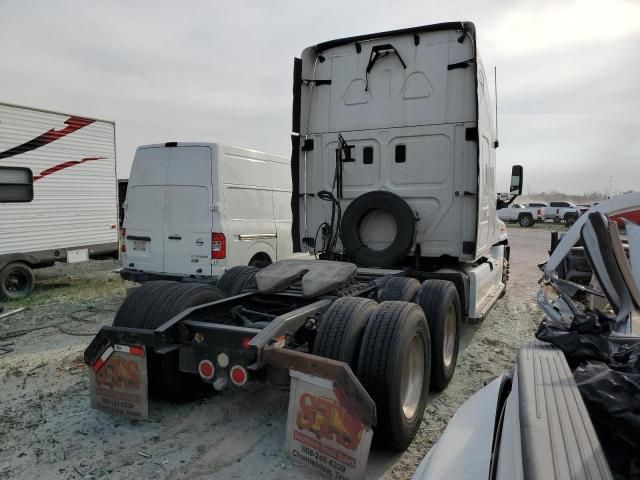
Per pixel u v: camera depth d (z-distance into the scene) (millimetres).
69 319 7148
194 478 2953
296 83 6055
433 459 1895
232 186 7395
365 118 5941
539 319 7285
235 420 3764
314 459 2863
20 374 4750
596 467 1183
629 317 2633
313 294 4062
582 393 1783
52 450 3277
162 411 3916
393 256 5562
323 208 6207
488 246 6711
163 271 7441
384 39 5820
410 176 5777
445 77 5586
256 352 3008
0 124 8914
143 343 3316
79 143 10414
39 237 9633
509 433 1540
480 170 5531
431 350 4219
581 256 5230
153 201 7492
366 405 2721
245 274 5332
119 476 2969
